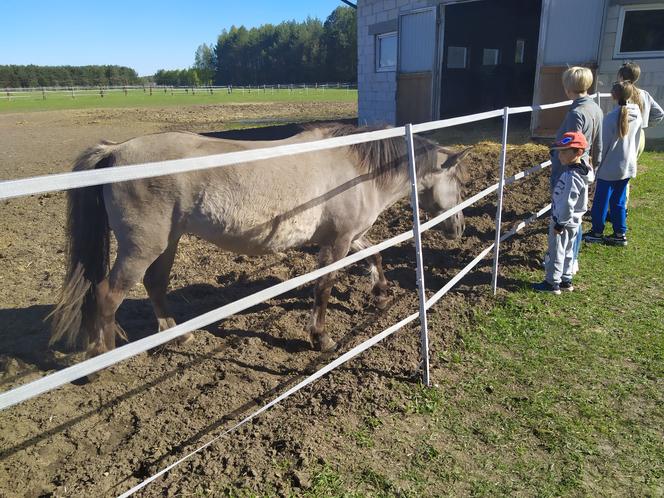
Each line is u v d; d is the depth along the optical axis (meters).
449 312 4.27
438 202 4.41
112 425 2.98
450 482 2.52
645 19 9.95
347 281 5.01
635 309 4.23
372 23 14.62
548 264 4.50
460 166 4.47
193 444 2.78
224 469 2.59
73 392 3.27
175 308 4.43
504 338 3.86
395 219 6.84
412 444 2.78
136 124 21.83
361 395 3.18
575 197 4.06
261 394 3.25
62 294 3.26
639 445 2.76
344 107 29.23
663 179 8.08
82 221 3.22
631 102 5.22
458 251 5.68
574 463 2.64
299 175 3.30
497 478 2.55
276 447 2.74
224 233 3.23
